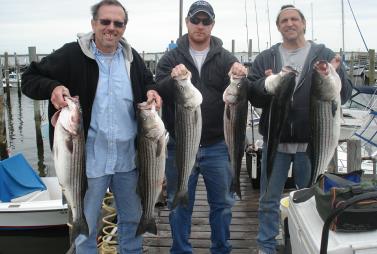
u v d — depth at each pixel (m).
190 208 4.24
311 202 3.21
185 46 4.13
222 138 4.12
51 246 7.35
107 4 3.40
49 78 3.44
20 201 7.50
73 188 3.26
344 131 10.31
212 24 4.07
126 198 3.72
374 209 2.62
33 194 7.68
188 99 3.61
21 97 30.52
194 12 3.99
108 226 5.80
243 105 3.73
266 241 4.25
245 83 3.71
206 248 5.16
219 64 4.07
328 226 2.34
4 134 14.77
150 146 3.53
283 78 3.61
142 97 3.75
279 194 4.21
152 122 3.49
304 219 2.97
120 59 3.60
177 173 3.88
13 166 7.78
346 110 11.30
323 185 3.15
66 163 3.21
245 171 8.84
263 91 3.79
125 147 3.62
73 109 3.20
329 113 3.70
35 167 14.83
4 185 7.54
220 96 4.11
